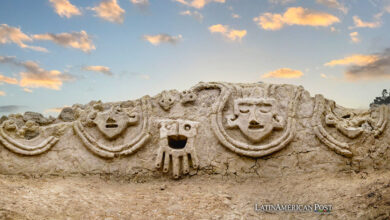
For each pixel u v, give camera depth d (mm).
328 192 6871
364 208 6121
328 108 8164
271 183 7500
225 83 8617
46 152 8148
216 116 8148
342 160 7617
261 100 8094
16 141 8117
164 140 7934
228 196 7074
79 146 8242
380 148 7559
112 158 8086
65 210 6223
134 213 6406
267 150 7773
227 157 7895
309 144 7863
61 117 9312
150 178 7926
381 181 6793
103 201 6793
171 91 8641
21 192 6668
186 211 6551
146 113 8422
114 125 8312
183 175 7863
